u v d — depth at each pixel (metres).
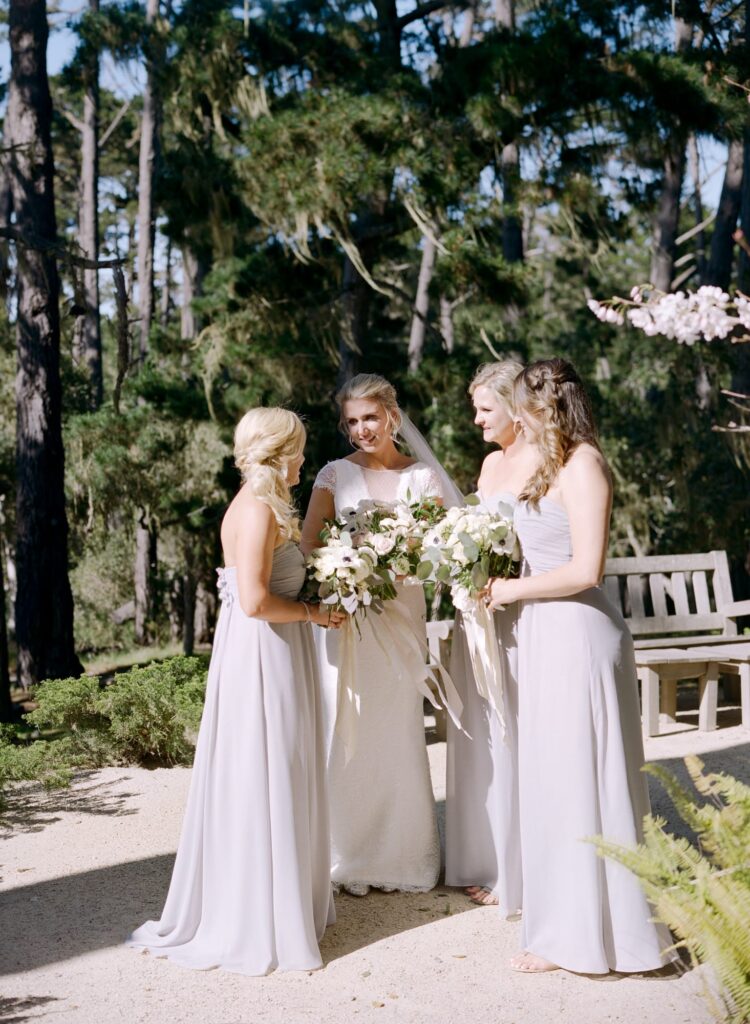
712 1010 2.43
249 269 12.54
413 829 3.88
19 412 11.84
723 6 13.55
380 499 3.94
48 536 11.89
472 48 10.29
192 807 3.36
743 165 13.85
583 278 24.25
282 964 3.18
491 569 3.47
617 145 10.88
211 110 12.28
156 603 18.19
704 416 13.58
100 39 15.11
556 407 3.23
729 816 2.67
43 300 11.69
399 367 13.35
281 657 3.27
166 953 3.29
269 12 11.39
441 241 10.62
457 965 3.20
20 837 4.56
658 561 6.39
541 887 3.19
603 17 10.42
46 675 11.91
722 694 6.96
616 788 3.14
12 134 11.45
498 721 3.55
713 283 16.06
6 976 3.18
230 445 13.88
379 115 9.95
